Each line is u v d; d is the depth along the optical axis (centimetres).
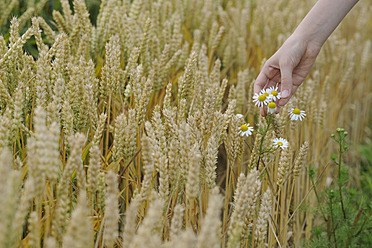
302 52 110
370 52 229
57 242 86
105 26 137
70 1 160
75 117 105
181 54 144
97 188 91
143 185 90
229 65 161
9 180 77
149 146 88
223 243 102
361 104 218
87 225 77
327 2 110
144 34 129
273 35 196
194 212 101
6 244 76
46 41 135
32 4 149
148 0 164
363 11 254
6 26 146
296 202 133
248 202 89
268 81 115
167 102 110
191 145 99
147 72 132
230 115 103
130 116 100
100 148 108
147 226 76
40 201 88
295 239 128
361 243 128
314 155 149
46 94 104
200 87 118
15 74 109
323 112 138
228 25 182
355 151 179
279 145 105
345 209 124
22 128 101
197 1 177
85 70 107
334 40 187
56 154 83
